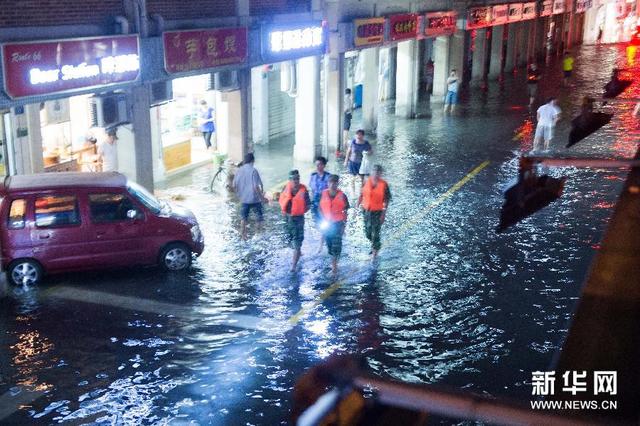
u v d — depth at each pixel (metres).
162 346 10.19
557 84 39.69
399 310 11.50
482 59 38.59
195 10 16.41
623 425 1.97
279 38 19.03
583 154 23.02
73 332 10.59
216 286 12.51
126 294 12.08
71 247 12.45
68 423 8.25
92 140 17.61
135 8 14.38
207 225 15.92
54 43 12.37
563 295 12.07
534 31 48.44
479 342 10.37
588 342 5.38
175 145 20.06
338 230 12.87
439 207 17.38
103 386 9.09
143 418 8.38
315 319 11.15
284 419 8.37
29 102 12.18
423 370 9.54
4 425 8.19
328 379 2.09
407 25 26.66
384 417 2.04
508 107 32.75
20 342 10.24
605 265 7.23
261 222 16.23
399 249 14.44
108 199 12.70
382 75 33.47
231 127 18.72
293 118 26.25
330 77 22.44
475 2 34.59
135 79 14.42
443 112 31.30
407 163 21.97
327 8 21.61
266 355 9.95
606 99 8.51
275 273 13.16
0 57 11.52
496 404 2.00
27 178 12.87
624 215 9.60
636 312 5.95
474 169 21.28
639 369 4.92
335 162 22.19
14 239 12.15
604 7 63.44
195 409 8.57
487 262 13.68
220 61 16.89
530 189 5.23
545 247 14.52
